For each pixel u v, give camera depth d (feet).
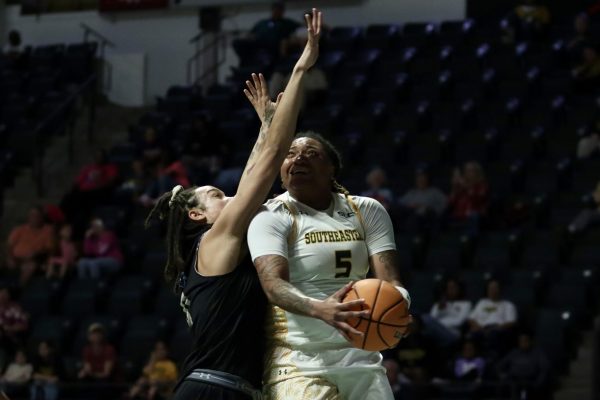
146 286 57.82
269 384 19.06
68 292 58.65
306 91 70.18
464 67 70.64
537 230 55.16
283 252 18.61
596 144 60.29
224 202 20.20
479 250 54.24
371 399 18.88
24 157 74.79
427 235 55.77
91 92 80.33
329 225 19.22
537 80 67.82
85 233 64.08
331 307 17.37
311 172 19.30
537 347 46.29
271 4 84.48
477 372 45.62
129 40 88.43
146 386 47.62
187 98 75.87
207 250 19.20
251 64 78.33
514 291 50.88
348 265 19.11
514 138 62.64
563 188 59.00
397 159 63.52
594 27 73.00
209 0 85.20
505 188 59.06
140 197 64.28
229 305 18.92
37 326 56.34
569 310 49.42
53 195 72.59
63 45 85.15
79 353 55.06
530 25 72.95
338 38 76.95
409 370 45.70
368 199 19.89
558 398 46.42
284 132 18.61
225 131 70.13
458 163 62.18
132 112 81.71
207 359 18.84
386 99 69.31
